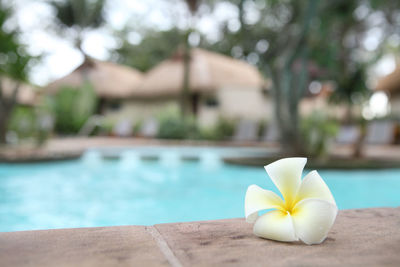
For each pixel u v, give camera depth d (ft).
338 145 40.96
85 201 15.17
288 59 26.20
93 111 64.28
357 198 15.53
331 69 33.22
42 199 15.47
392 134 40.83
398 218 4.22
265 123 51.52
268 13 38.04
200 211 13.52
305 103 62.23
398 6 54.29
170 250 3.04
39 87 69.15
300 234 3.19
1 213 12.98
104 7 80.59
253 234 3.57
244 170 22.44
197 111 59.77
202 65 59.16
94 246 3.10
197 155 29.94
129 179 20.86
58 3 79.25
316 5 25.03
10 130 36.32
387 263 2.73
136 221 12.01
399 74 54.65
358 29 62.18
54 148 31.07
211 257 2.86
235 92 56.34
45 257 2.79
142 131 55.57
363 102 26.89
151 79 63.93
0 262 2.66
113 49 96.73
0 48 31.76
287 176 3.57
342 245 3.18
